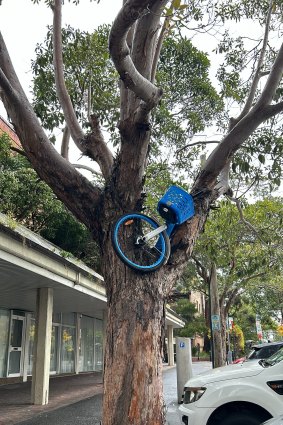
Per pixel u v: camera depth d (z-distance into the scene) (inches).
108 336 191.3
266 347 394.3
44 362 471.8
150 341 185.5
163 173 448.8
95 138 232.4
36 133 212.5
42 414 404.8
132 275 193.2
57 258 424.2
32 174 539.5
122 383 179.3
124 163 206.5
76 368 881.5
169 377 780.6
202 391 224.8
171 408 416.5
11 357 679.7
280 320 1921.8
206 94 432.8
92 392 580.1
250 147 309.6
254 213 508.7
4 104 222.8
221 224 467.8
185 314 1665.8
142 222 216.2
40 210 562.9
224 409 218.5
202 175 232.4
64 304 695.1
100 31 360.8
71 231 591.8
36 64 344.2
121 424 174.9
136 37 221.3
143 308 188.9
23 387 621.6
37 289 494.3
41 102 343.6
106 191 209.9
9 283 462.3
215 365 577.9
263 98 230.2
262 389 213.3
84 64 360.5
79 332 906.7
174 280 206.4
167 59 427.8
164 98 424.2
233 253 518.9
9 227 330.3
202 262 741.3
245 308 1667.1
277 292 1029.8
